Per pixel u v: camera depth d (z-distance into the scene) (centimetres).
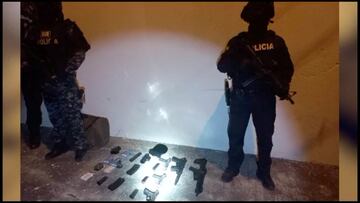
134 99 279
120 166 230
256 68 189
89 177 213
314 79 225
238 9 234
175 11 251
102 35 275
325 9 214
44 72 226
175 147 269
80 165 232
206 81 255
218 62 201
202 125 264
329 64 219
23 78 237
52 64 222
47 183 204
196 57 253
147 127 281
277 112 241
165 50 261
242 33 198
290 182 208
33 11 224
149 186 203
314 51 221
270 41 188
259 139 202
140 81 273
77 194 192
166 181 210
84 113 294
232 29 238
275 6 224
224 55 199
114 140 285
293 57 227
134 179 213
